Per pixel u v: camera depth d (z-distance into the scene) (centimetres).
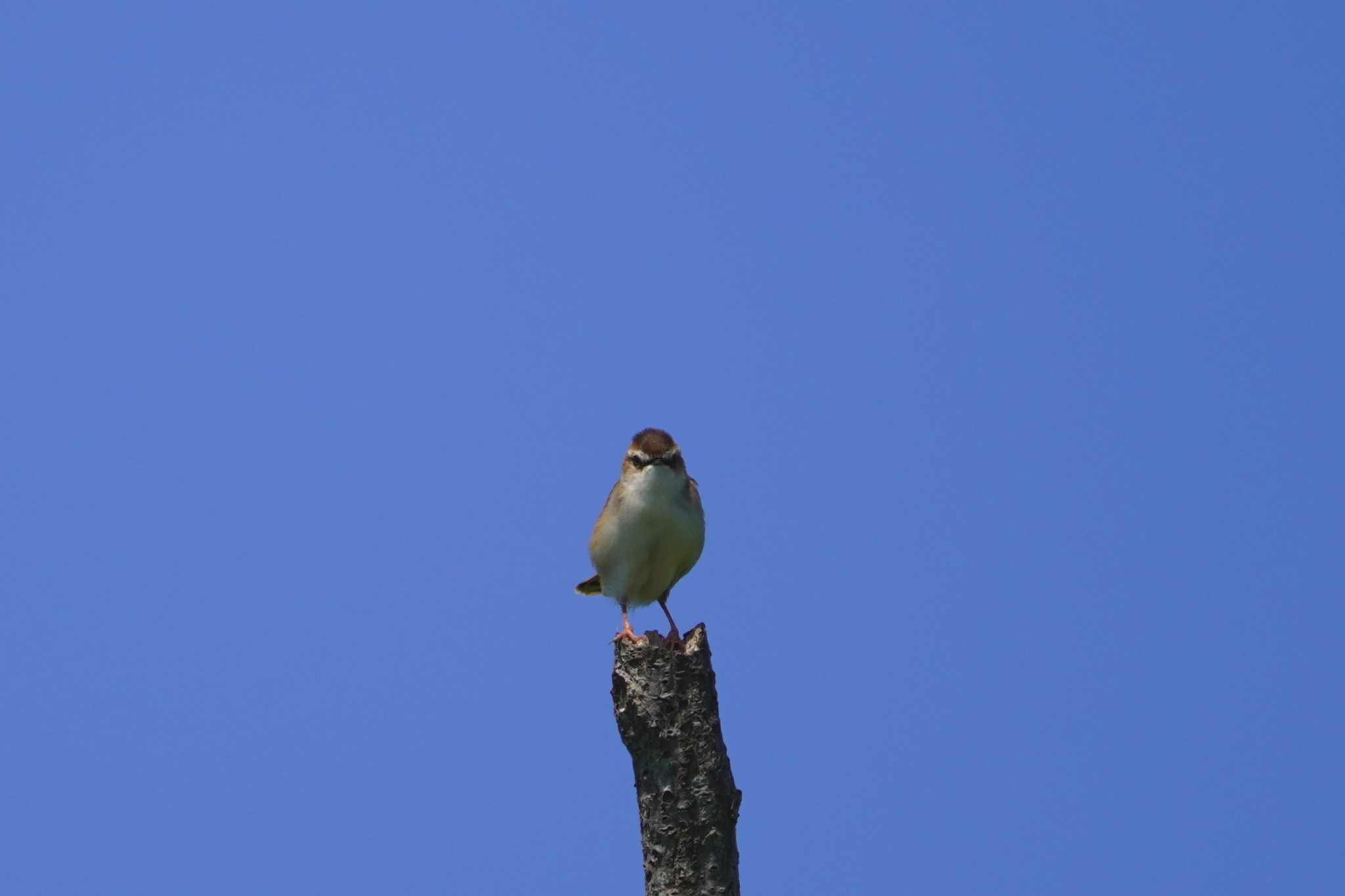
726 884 1288
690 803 1293
